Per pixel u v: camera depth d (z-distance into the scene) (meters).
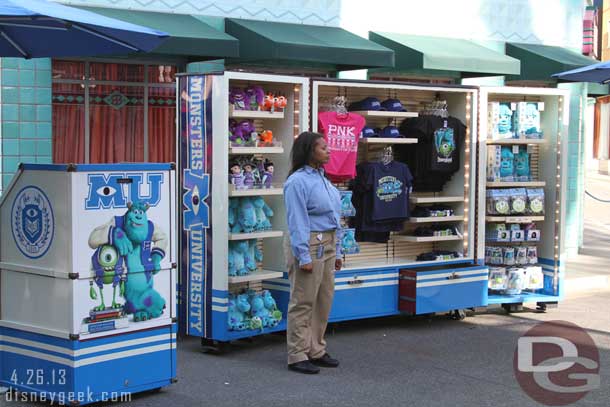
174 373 6.98
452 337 9.27
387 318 10.23
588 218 21.34
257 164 8.71
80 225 6.31
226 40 9.73
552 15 13.81
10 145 9.66
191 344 8.80
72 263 6.28
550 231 10.86
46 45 7.81
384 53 10.75
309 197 7.48
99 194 6.41
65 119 10.07
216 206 8.24
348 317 9.30
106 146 10.34
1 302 6.79
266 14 11.12
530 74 13.04
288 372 7.74
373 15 12.10
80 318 6.33
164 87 10.68
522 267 10.78
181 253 8.57
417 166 10.11
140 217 6.65
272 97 8.70
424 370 7.88
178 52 9.42
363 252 10.04
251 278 8.50
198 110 8.34
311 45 10.24
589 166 38.47
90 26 6.57
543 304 10.73
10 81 9.63
